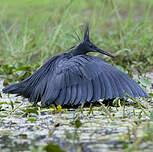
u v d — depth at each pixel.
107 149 7.86
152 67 18.41
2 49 22.05
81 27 16.95
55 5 21.22
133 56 19.47
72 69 11.15
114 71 11.23
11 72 18.09
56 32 19.06
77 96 10.83
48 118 10.40
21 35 20.70
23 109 11.46
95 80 10.92
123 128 9.33
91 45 12.87
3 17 23.11
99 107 11.35
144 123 9.70
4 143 8.38
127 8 29.34
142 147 7.94
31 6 20.67
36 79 11.70
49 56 19.30
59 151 7.46
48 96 11.13
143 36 19.95
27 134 9.01
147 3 29.80
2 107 11.88
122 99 12.12
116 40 21.86
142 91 11.25
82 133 8.96
